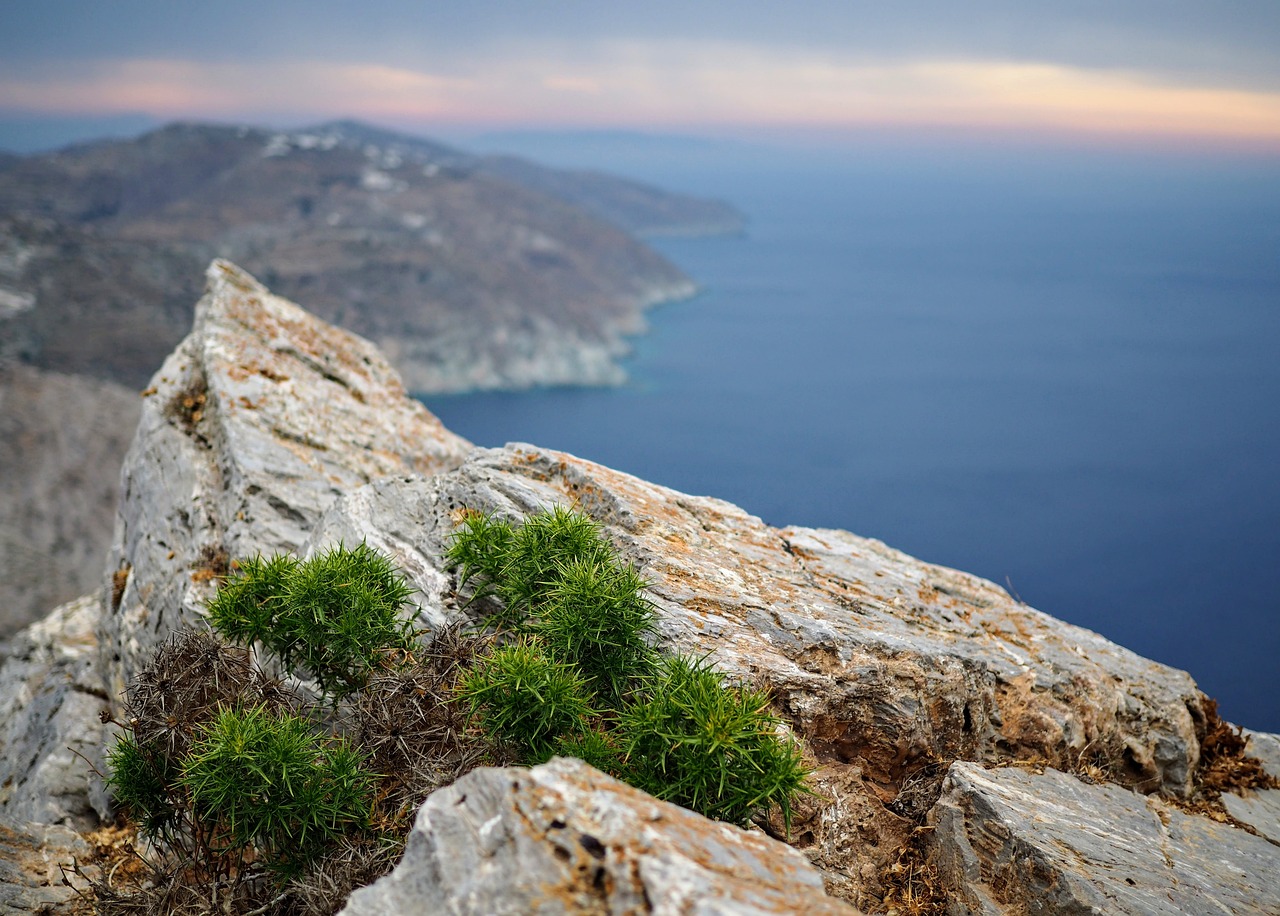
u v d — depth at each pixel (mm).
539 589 6680
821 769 6664
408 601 6984
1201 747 9039
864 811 6629
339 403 13211
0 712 12609
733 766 5113
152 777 6180
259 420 11742
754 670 6805
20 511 114000
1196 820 7375
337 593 6348
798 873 3951
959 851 6273
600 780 4152
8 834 7672
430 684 5977
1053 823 6391
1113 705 8336
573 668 5914
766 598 7914
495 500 8422
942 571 10367
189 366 12852
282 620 6375
